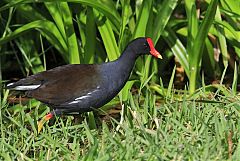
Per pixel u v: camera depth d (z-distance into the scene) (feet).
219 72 45.73
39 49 48.67
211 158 29.01
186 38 45.27
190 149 29.04
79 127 33.81
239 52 42.63
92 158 28.86
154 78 42.75
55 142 31.30
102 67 34.73
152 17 39.91
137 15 41.27
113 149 30.58
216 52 45.34
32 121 33.83
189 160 28.91
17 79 47.55
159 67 45.57
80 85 34.01
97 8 38.81
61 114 34.78
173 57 48.14
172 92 40.06
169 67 48.01
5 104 37.24
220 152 29.17
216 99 39.11
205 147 29.53
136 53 35.45
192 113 33.78
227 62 42.34
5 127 34.45
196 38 40.16
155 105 37.78
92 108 34.42
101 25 40.01
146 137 30.78
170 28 42.88
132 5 44.78
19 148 32.04
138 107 35.86
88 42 40.27
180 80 45.78
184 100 34.73
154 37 40.60
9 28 45.27
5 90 41.81
